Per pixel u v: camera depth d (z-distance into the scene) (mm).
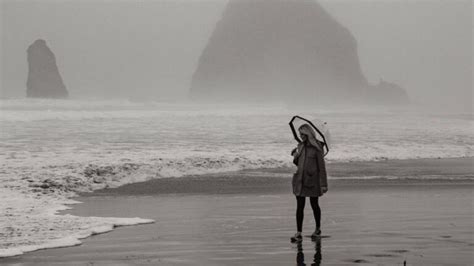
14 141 33469
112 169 20172
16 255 8281
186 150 28594
